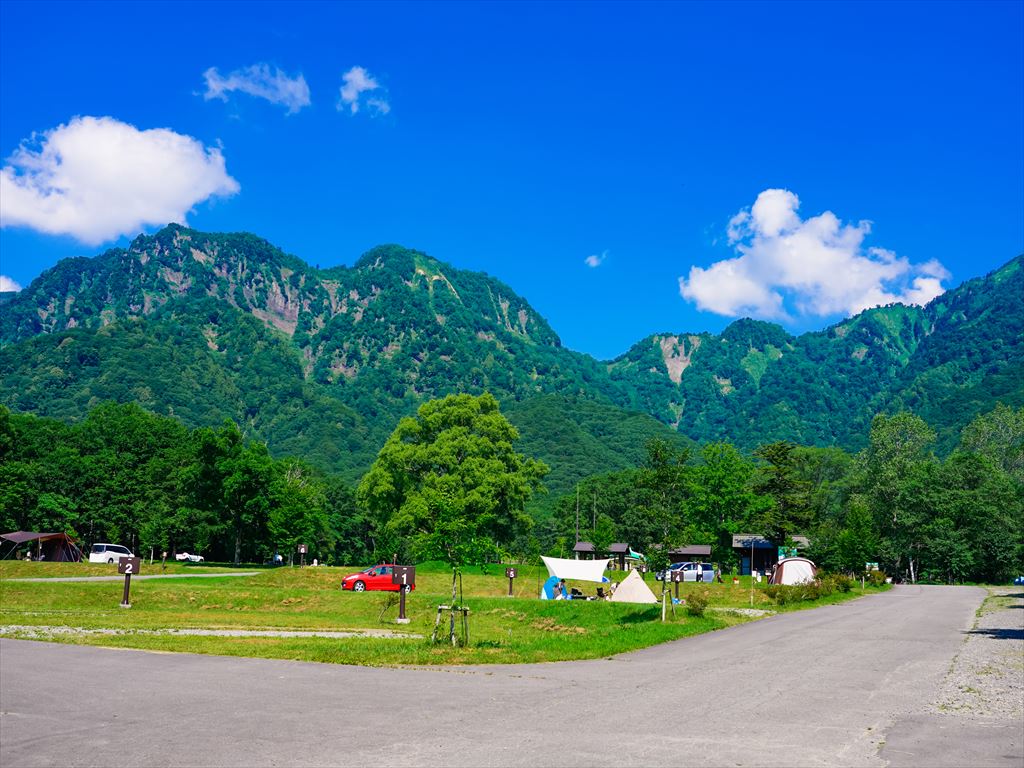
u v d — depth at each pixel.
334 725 11.23
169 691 14.20
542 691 14.29
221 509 73.50
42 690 14.34
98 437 91.62
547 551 123.31
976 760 9.29
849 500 102.44
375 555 99.31
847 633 26.42
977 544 91.19
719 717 11.84
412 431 72.44
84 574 52.47
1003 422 121.56
